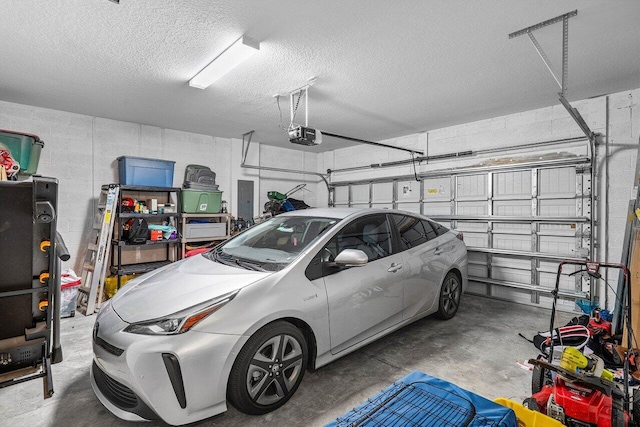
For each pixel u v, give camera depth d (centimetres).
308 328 229
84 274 464
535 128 468
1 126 426
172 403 175
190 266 255
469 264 541
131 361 174
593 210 412
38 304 169
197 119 515
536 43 275
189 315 183
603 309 384
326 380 247
